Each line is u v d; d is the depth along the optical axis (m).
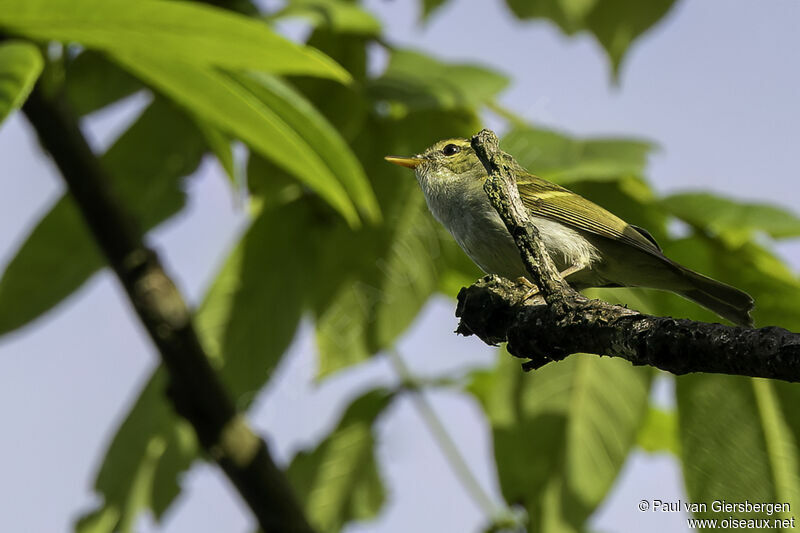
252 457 8.28
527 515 8.07
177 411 8.31
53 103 8.12
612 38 9.00
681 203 8.06
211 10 6.31
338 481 9.70
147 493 8.97
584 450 8.13
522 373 8.29
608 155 8.00
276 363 9.06
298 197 9.14
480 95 8.41
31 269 9.36
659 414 10.52
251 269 9.11
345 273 9.05
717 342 4.32
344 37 9.02
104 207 8.24
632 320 4.88
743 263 8.24
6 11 6.41
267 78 7.30
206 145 9.58
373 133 9.16
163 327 8.17
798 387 7.92
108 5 6.28
